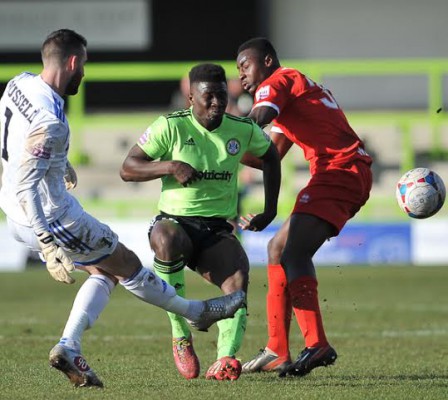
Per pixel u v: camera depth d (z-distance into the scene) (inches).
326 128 970.7
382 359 1074.7
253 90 1013.8
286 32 3179.1
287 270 929.5
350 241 2469.2
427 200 1000.2
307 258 932.6
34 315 1535.4
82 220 828.6
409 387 858.1
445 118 2672.2
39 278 2206.0
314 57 3179.1
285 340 989.8
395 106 3157.0
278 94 964.6
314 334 908.0
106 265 847.1
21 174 788.0
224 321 922.7
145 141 912.9
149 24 3144.7
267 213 964.6
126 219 2800.2
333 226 947.3
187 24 3164.4
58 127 799.7
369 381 903.1
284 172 2596.0
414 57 3189.0
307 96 979.9
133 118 2800.2
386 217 2768.2
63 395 802.8
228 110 2313.0
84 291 852.0
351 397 800.3
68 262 786.2
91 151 2955.2
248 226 964.6
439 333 1318.9
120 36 3142.2
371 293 1865.2
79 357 824.3
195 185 922.1
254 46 1005.2
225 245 923.4
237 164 933.8
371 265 2445.9
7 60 3117.6
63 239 826.2
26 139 791.1
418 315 1528.1
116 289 2021.4
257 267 2416.3
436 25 3181.6
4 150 825.5
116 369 981.8
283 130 1002.1
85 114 3154.5
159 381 898.1
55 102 811.4
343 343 1221.1
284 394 815.7
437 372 968.9
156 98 3154.5
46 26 3115.2
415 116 2664.9
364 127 2901.1
